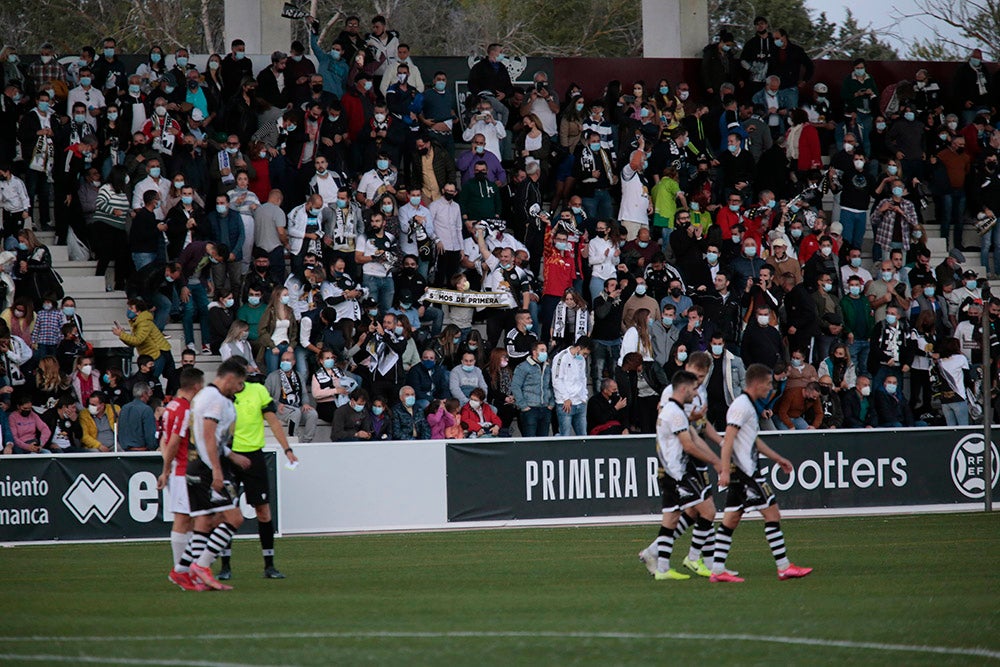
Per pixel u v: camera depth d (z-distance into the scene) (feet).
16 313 247.70
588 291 289.53
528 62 350.84
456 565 165.68
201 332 269.85
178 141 277.44
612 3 611.88
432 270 283.59
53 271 260.21
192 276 265.13
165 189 274.16
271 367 254.47
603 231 285.23
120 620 111.45
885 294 293.43
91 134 285.43
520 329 267.59
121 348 271.08
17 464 207.00
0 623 109.70
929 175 345.72
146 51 577.43
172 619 112.06
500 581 144.56
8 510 206.28
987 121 351.05
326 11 586.04
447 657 90.68
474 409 254.27
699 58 361.71
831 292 297.94
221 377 136.46
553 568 159.74
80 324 252.62
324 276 259.80
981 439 255.50
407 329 258.37
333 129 291.79
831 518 240.12
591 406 261.03
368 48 324.80
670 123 330.34
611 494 237.45
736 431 138.10
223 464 141.59
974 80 366.22
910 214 322.34
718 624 106.32
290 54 307.37
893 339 278.05
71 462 208.85
